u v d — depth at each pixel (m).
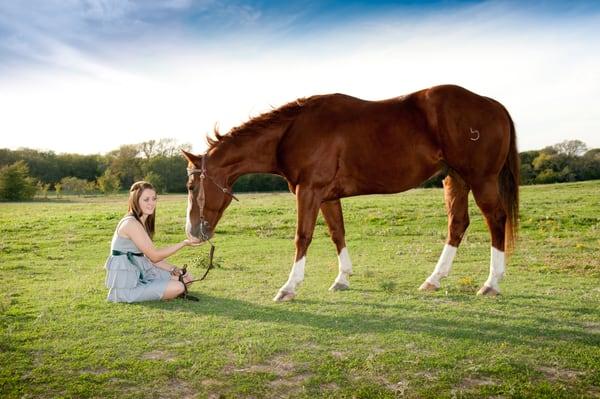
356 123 5.36
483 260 7.84
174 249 5.21
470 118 5.20
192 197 5.51
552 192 23.19
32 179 44.25
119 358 3.39
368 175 5.43
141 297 5.00
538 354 3.45
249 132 5.57
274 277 6.55
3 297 5.37
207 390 2.90
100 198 40.91
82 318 4.38
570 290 5.52
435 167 5.49
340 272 5.86
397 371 3.17
